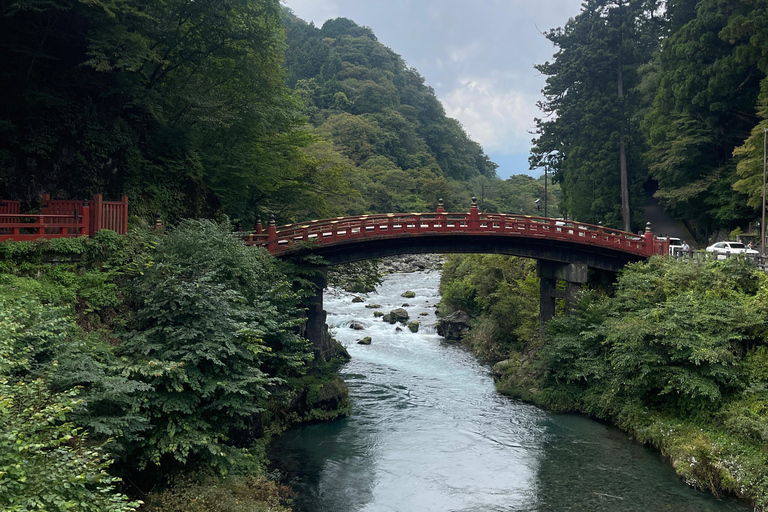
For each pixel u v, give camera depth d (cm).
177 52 2914
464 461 2166
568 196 5712
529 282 3975
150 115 2969
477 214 3053
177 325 1666
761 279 2508
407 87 16788
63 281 1686
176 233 2044
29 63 2375
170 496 1395
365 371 3494
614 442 2364
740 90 4341
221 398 1568
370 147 11562
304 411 2573
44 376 1166
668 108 4766
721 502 1823
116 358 1539
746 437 2005
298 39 16038
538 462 2156
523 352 3516
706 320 2338
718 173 4481
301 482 1950
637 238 3384
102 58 2280
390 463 2136
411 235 2961
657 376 2345
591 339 2877
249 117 3197
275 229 2720
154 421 1479
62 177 2391
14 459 841
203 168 3078
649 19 4950
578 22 5019
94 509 923
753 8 4128
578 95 5191
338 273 3619
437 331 4544
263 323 2014
